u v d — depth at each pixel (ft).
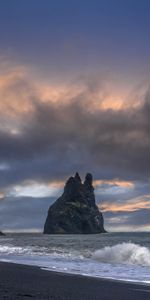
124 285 68.28
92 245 227.20
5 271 90.74
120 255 122.52
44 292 59.72
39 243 276.41
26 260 120.98
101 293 59.82
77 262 111.86
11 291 60.08
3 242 306.96
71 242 285.64
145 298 56.18
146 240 285.84
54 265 104.17
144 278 77.82
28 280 74.54
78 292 60.39
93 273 86.07
